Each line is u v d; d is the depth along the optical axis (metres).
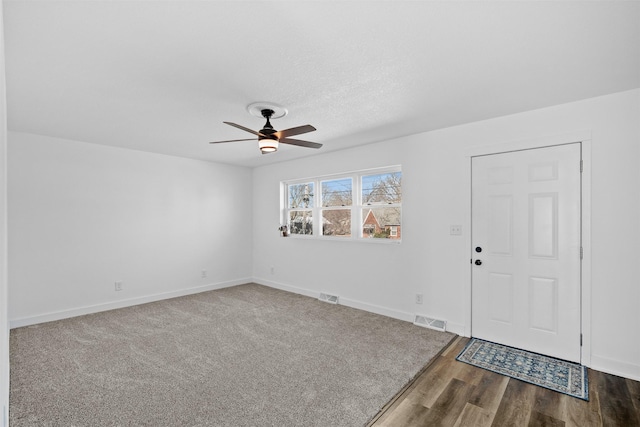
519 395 2.25
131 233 4.44
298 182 5.33
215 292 5.17
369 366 2.67
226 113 2.90
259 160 5.23
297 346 3.06
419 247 3.65
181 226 4.96
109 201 4.24
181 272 4.97
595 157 2.60
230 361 2.76
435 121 3.20
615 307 2.52
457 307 3.36
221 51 1.88
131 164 4.43
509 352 2.91
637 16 1.56
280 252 5.42
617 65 2.06
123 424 1.95
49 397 2.21
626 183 2.48
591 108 2.61
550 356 2.82
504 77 2.23
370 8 1.51
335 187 4.75
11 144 3.54
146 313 4.06
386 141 3.94
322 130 3.48
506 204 3.05
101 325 3.62
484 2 1.47
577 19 1.59
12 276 3.54
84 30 1.66
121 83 2.29
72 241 3.95
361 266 4.25
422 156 3.61
